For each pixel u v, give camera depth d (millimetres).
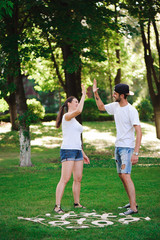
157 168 10477
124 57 27203
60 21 9797
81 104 5059
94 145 18656
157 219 4395
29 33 12500
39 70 19859
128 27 11852
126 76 28656
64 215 4625
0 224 4203
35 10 10531
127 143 4887
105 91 35906
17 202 5805
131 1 12391
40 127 24703
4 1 6621
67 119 5094
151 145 18344
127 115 4879
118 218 4469
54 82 20641
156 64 24922
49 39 12383
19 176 9539
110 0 11633
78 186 5262
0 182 8445
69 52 12266
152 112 29719
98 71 20422
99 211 4910
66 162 5031
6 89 10969
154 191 6637
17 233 3809
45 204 5559
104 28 11750
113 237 3631
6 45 10531
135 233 3730
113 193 6598
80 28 8484
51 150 17281
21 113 11914
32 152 16641
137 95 35594
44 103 38656
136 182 7887
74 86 13859
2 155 15773
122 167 4844
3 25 10531
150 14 12578
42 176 9484
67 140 5094
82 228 4016
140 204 5332
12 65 10742
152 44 23656
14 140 20078
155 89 31203
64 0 4574
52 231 3863
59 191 4961
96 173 9789
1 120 27062
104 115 29578
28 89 36156
